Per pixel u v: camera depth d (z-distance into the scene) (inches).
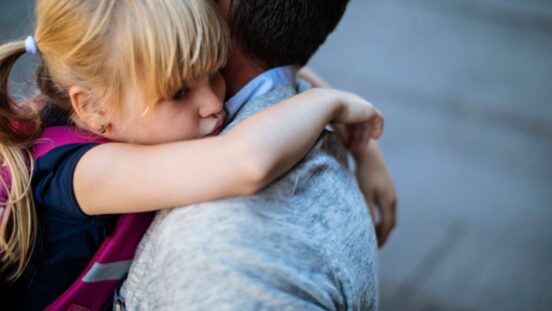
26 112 40.1
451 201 121.5
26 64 46.9
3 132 37.7
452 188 124.6
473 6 184.2
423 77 153.9
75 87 37.1
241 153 32.7
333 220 36.0
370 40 164.7
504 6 185.9
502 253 111.1
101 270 38.8
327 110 38.3
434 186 124.6
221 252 31.8
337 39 163.6
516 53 166.7
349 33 166.2
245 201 33.2
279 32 38.5
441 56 161.9
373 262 39.8
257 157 32.6
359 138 48.4
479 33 172.9
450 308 100.7
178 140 37.4
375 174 55.7
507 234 115.3
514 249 112.2
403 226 115.0
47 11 36.9
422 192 123.0
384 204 56.4
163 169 33.9
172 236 33.6
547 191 126.4
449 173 128.2
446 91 150.3
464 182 126.4
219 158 33.0
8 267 39.2
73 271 40.1
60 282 40.1
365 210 40.9
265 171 32.6
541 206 122.5
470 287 104.4
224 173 32.8
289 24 38.5
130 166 34.9
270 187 34.3
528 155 134.6
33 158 38.2
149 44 34.2
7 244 38.0
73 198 36.6
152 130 37.0
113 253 38.6
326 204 36.4
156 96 35.4
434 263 108.2
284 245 32.8
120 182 35.0
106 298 40.2
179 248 32.9
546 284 106.3
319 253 33.9
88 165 36.2
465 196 123.0
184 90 36.3
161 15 34.4
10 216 38.4
